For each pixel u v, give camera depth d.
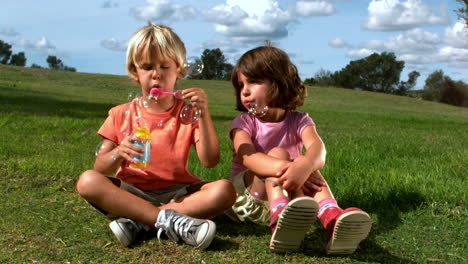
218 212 1.96
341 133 7.38
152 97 1.91
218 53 60.03
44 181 2.83
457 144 5.84
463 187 2.67
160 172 2.00
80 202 2.41
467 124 12.01
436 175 3.13
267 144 2.13
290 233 1.64
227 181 1.96
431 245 1.85
